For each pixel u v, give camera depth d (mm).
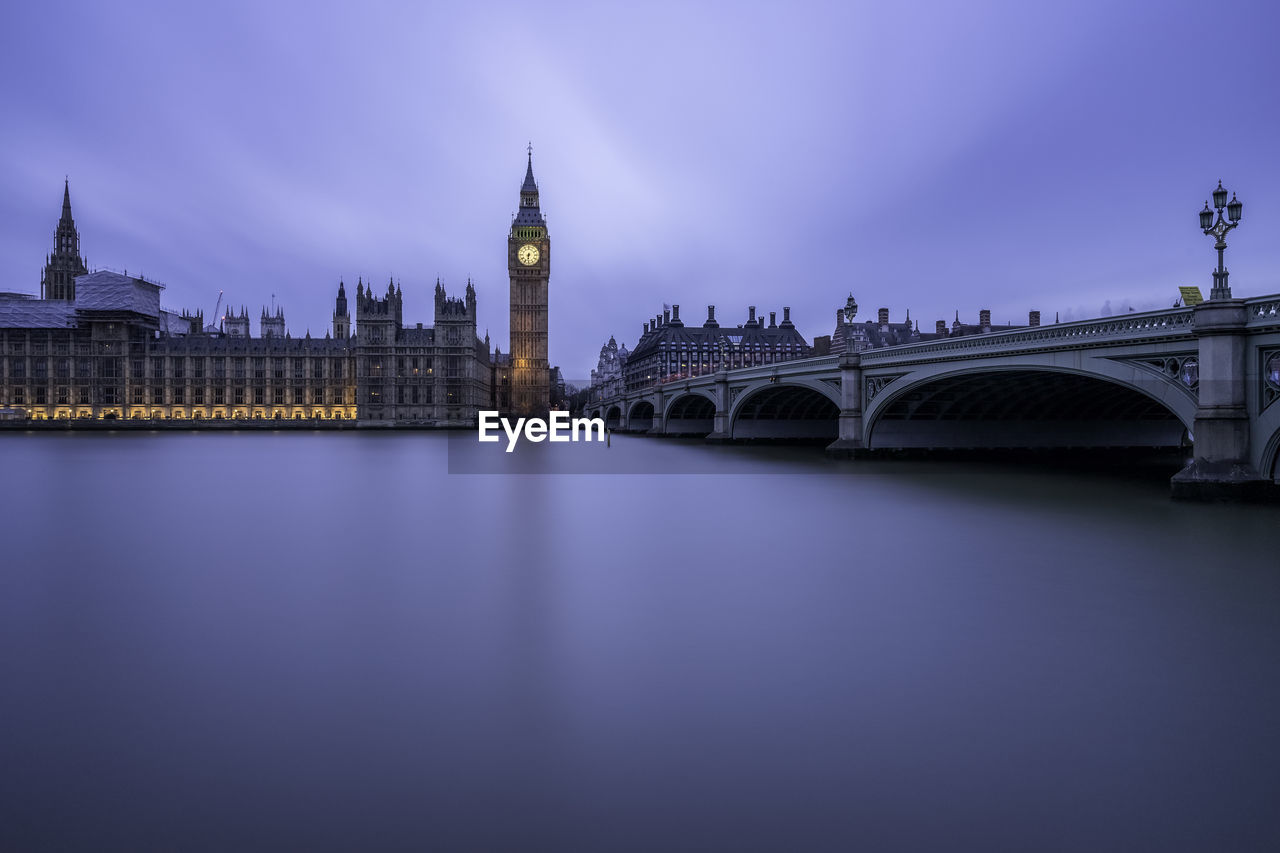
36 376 166500
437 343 176375
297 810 7930
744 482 42438
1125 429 59250
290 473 50219
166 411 170125
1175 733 9648
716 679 11570
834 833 7504
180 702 10766
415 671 11969
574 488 39969
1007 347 38938
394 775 8672
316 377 175750
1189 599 16047
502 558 20922
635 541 23641
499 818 7781
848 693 10984
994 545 22359
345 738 9617
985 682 11391
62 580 18328
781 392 77562
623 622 14641
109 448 82438
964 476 43812
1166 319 30266
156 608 15750
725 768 8797
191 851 7215
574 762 8953
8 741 9547
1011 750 9211
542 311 199375
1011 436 56969
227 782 8516
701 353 194875
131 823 7684
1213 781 8445
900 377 50219
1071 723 9953
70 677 11766
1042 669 11938
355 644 13359
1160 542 22297
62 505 32969
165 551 22094
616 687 11266
